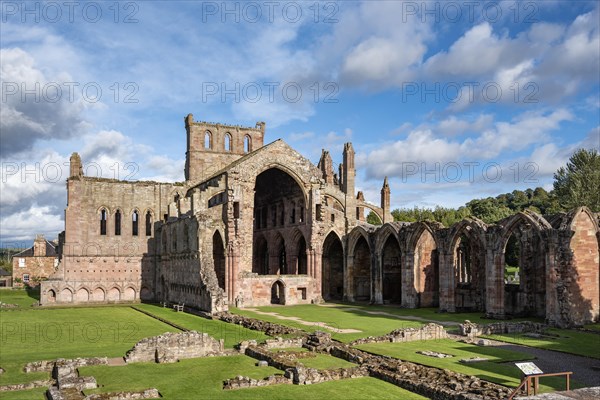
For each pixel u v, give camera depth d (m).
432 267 63.66
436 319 49.62
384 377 24.72
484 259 57.94
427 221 60.41
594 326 44.44
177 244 69.25
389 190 90.06
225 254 65.88
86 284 76.50
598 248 47.16
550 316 44.62
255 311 58.12
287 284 68.00
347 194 78.19
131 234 79.75
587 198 85.75
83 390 22.88
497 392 20.58
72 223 76.81
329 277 77.25
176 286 68.75
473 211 132.00
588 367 28.00
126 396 21.59
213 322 47.94
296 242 76.19
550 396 10.71
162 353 28.91
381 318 50.31
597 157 94.62
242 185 67.81
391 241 71.38
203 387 23.41
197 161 87.38
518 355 30.61
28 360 29.50
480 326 39.25
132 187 80.25
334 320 48.41
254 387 23.39
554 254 44.91
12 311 61.47
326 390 22.81
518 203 152.62
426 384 22.20
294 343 34.31
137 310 62.69
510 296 55.44
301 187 72.56
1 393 22.92
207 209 65.62
